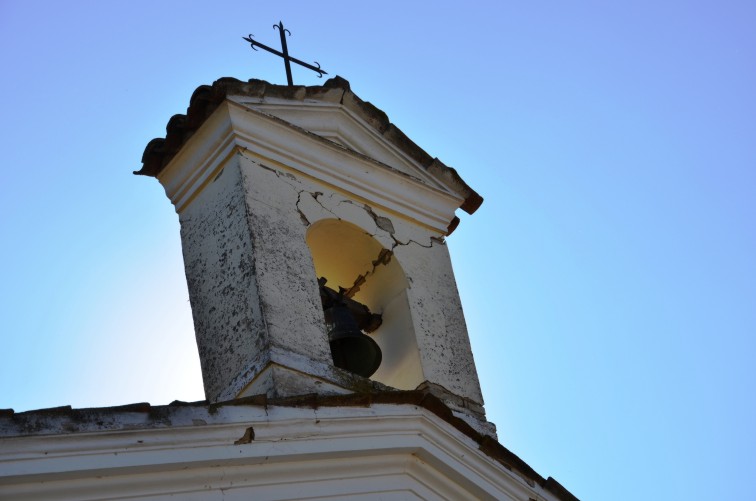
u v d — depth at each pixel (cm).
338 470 1209
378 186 1501
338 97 1508
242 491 1152
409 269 1475
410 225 1518
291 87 1473
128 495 1097
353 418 1217
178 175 1459
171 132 1439
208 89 1416
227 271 1369
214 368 1337
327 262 1486
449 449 1276
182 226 1440
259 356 1297
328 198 1455
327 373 1306
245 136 1420
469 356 1460
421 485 1262
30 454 1051
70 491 1071
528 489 1324
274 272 1352
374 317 1473
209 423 1134
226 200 1406
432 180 1560
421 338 1437
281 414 1177
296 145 1455
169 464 1106
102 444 1080
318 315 1355
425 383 1406
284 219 1401
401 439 1242
